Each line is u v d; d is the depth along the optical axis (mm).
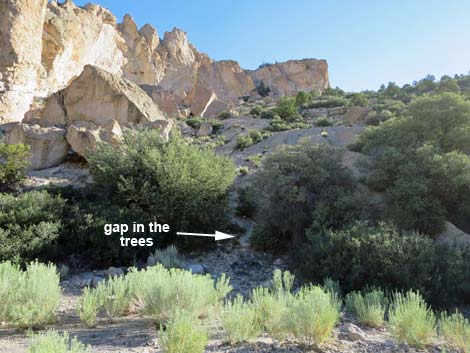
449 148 12156
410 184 9820
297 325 3518
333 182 10727
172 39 68500
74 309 5531
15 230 8031
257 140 24734
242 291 7227
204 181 10828
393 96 40438
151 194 10219
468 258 7305
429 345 3752
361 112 28078
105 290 5145
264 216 10109
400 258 6715
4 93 24266
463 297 6613
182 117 36625
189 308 4176
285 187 9883
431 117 13023
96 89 17109
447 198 10266
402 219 9406
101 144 12648
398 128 13508
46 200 9500
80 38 38094
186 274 4672
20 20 25844
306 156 10820
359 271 6676
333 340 3732
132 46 55594
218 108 45531
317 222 8852
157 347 3439
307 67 81562
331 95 49312
